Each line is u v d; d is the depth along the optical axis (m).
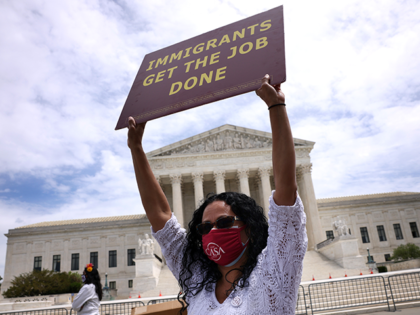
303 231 2.50
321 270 41.03
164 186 64.81
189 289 2.98
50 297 42.94
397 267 46.81
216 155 59.09
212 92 2.92
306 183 57.62
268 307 2.38
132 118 3.18
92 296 9.00
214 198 3.22
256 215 2.98
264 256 2.59
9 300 42.41
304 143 59.78
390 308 19.64
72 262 68.50
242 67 2.92
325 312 19.88
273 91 2.58
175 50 3.57
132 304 22.05
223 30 3.41
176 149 60.34
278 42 2.91
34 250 69.25
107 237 69.88
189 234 3.29
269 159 59.00
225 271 2.96
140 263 41.28
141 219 70.50
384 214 73.38
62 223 73.75
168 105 3.09
